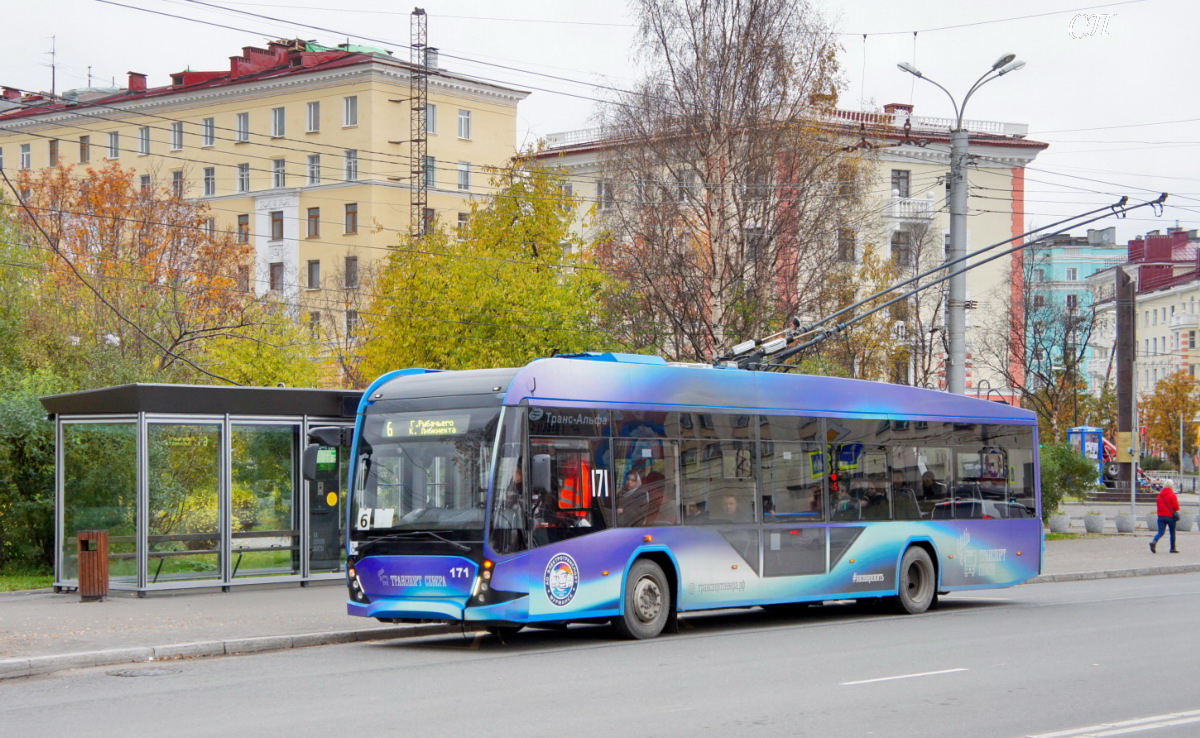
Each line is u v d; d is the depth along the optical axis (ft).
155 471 69.00
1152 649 49.47
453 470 50.21
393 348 144.66
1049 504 136.87
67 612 61.21
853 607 71.26
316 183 238.68
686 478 56.44
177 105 254.68
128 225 189.78
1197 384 326.03
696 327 121.39
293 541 74.33
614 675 42.63
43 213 187.01
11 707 37.32
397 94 237.45
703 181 117.80
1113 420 285.64
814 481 62.23
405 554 50.29
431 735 31.71
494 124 251.60
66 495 71.77
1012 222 234.17
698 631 58.13
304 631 53.93
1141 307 395.96
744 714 34.76
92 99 266.77
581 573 51.52
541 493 50.62
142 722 34.17
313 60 244.22
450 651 50.24
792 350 75.41
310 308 227.40
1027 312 225.56
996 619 62.85
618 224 123.34
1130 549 115.34
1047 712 35.27
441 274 142.82
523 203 147.95
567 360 52.75
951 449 70.13
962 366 88.43
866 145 132.05
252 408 72.13
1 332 103.96
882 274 175.01
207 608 63.00
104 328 126.31
